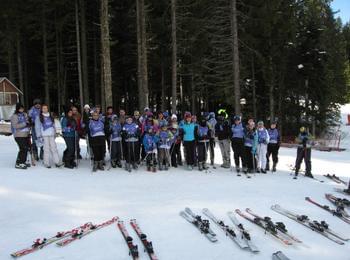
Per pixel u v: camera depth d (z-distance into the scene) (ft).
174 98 75.20
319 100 95.61
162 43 93.71
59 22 96.07
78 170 40.55
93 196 31.22
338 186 38.19
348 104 169.99
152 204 29.43
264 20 81.71
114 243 22.21
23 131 39.75
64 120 41.34
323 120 98.12
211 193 33.01
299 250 21.63
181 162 46.06
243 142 42.80
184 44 87.45
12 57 107.45
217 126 46.01
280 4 85.10
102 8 53.57
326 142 92.48
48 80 103.19
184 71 99.60
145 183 36.11
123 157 42.83
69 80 115.75
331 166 51.83
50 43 106.11
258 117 96.89
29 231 23.77
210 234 23.21
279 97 91.50
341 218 27.22
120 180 36.91
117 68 106.32
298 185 37.63
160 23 88.43
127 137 41.39
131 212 27.48
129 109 114.73
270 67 87.10
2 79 98.99
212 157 46.21
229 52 84.38
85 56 96.37
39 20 98.43
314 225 24.98
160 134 42.65
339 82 112.16
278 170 46.57
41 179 35.86
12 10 96.27
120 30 100.42
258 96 94.43
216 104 115.03
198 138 43.32
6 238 22.70
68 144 41.24
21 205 28.50
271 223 24.47
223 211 28.09
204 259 20.30
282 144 80.28
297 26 91.97
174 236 23.26
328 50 105.09
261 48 86.84
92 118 40.47
